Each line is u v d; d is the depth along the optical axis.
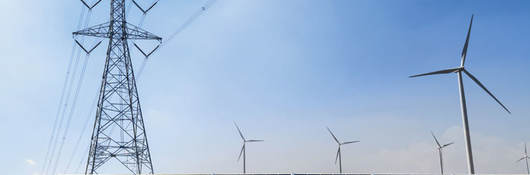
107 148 59.16
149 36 66.94
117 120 61.06
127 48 64.94
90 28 63.88
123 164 59.62
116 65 63.44
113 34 64.75
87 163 57.28
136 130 61.88
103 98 60.72
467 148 33.56
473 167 32.72
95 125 59.47
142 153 61.34
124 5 66.44
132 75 64.31
